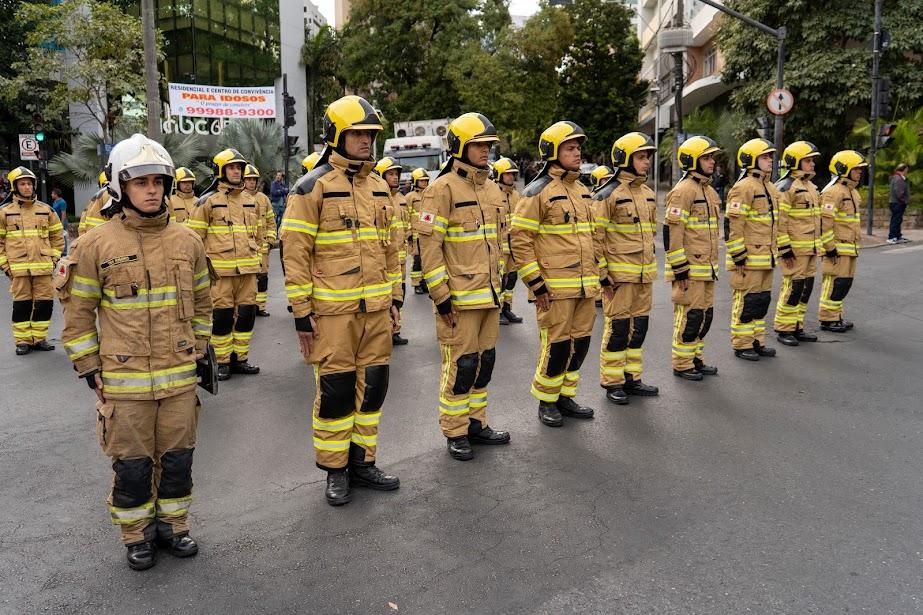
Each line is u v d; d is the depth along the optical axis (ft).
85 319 12.14
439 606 11.39
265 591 11.93
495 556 12.87
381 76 128.06
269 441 18.99
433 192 17.13
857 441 18.26
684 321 23.88
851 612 11.09
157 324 12.44
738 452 17.62
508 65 124.36
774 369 25.20
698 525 13.91
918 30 70.13
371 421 15.81
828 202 29.76
